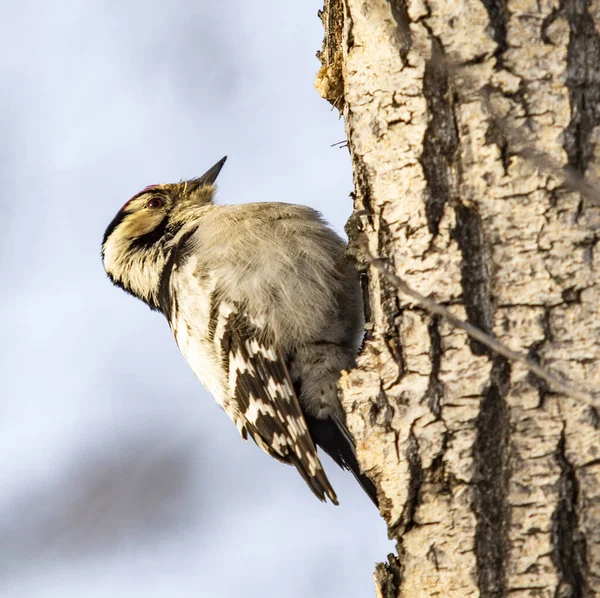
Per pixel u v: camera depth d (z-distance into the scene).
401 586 5.88
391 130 6.17
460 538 5.61
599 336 5.32
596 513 5.23
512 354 4.43
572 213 5.41
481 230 5.69
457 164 5.79
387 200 6.18
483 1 5.67
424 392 5.84
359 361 6.18
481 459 5.60
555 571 5.28
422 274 5.92
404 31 5.93
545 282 5.45
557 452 5.34
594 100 5.45
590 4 5.54
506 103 5.57
